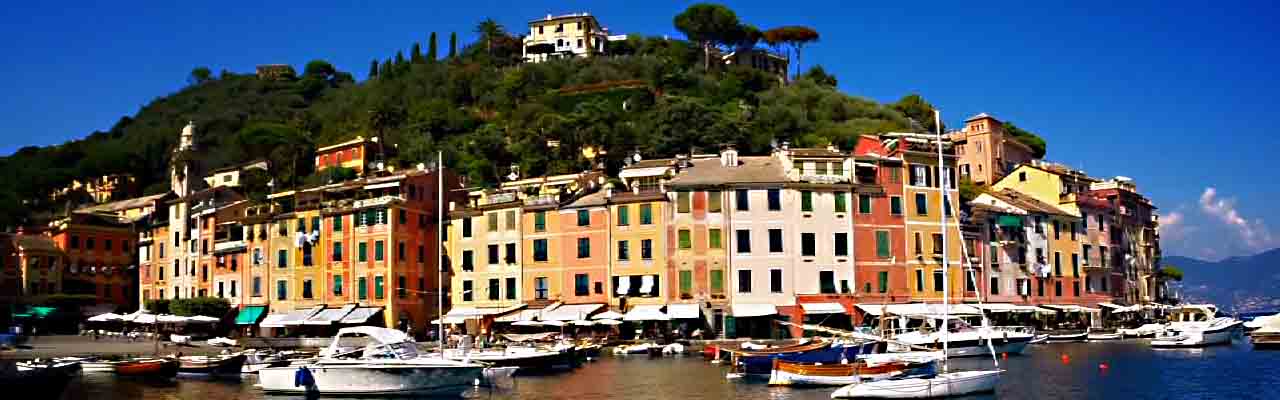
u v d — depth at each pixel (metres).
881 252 102.75
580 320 97.56
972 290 106.75
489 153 161.38
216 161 195.50
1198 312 129.88
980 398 58.97
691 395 60.44
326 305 112.38
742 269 100.31
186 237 131.12
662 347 90.94
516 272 106.56
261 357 78.56
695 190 101.56
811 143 157.12
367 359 61.16
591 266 103.31
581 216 104.62
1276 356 87.56
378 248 110.00
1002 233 111.69
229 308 119.75
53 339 112.31
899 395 57.53
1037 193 128.00
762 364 70.06
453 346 89.00
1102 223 126.25
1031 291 113.12
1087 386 64.75
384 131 188.25
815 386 63.50
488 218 109.19
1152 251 142.50
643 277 101.31
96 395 62.31
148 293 137.50
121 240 143.25
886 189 104.12
